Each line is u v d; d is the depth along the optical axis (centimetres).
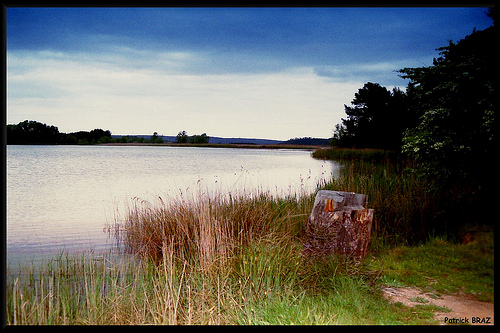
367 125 3928
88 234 1009
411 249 675
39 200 1684
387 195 901
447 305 466
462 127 689
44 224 1149
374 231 772
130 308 515
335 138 4816
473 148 669
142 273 653
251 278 554
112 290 553
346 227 621
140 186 2108
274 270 570
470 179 700
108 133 12825
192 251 736
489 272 544
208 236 660
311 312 458
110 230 1052
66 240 942
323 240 621
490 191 686
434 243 680
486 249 605
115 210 1391
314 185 1482
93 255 787
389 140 3491
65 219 1234
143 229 867
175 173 2903
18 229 1070
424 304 470
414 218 790
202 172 2934
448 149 692
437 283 534
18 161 4416
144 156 6069
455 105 693
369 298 496
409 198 845
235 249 662
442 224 751
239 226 805
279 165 3572
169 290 534
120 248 861
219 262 616
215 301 516
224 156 6244
